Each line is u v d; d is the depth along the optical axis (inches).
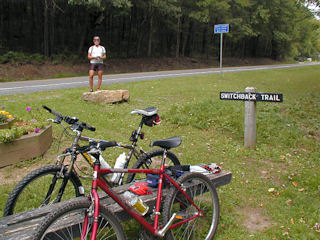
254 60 2050.9
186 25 1518.2
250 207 172.2
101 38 1258.6
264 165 235.0
